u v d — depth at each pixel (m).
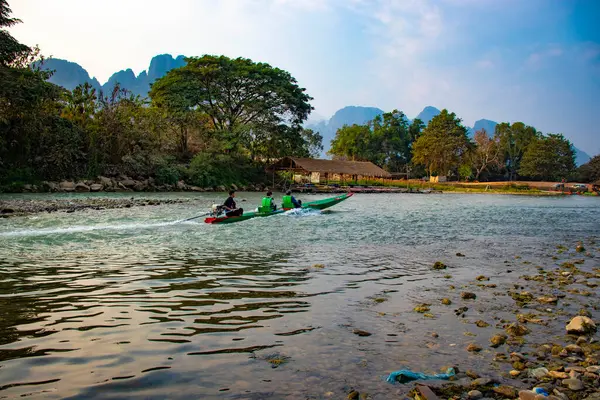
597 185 82.12
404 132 117.69
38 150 40.31
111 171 45.06
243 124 59.72
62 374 4.08
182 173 51.75
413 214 26.41
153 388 3.84
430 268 9.83
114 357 4.51
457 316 6.23
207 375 4.12
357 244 13.41
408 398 3.76
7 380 3.93
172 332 5.30
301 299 6.94
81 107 47.12
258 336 5.22
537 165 103.50
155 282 7.99
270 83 62.81
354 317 6.06
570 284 8.45
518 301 7.11
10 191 36.28
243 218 19.78
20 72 36.66
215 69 58.88
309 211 24.94
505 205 39.94
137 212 23.05
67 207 23.86
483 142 106.94
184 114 55.84
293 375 4.16
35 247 12.16
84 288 7.47
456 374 4.30
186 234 15.24
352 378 4.14
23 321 5.64
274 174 66.56
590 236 16.95
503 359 4.71
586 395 3.86
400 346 5.02
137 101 52.62
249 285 7.83
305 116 67.62
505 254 12.18
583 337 5.32
